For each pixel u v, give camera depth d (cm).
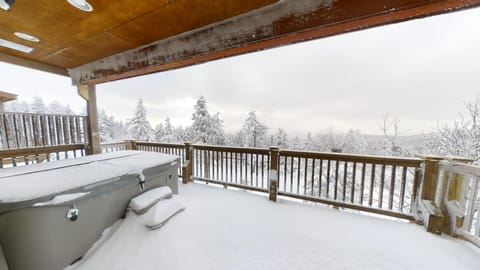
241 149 349
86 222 170
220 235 205
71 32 255
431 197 226
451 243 195
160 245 178
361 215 258
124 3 192
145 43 291
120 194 204
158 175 264
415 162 235
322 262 169
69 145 412
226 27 224
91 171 201
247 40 211
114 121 2706
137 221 197
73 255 161
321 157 284
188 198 305
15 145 331
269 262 168
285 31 190
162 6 198
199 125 1609
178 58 264
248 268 161
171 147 448
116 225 199
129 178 213
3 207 128
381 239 202
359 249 186
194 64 282
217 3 193
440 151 762
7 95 586
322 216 253
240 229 218
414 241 199
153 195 227
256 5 197
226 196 320
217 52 237
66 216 155
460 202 204
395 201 587
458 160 213
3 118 317
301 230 218
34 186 152
